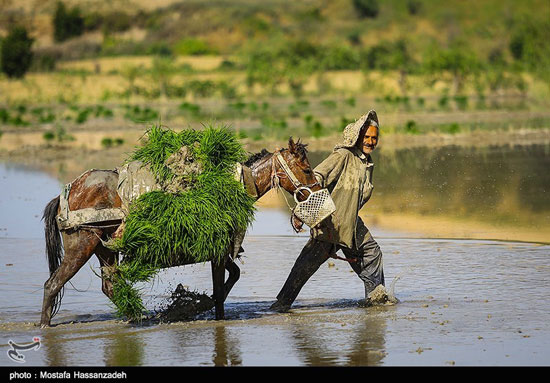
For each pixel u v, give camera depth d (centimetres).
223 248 2850
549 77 15150
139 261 2856
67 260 2883
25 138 9881
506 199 5359
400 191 5756
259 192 2984
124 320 3062
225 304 3281
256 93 17088
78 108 13862
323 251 3162
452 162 7112
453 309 3095
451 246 4159
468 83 16625
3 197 5859
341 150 3112
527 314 3005
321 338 2756
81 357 2588
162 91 15812
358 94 16312
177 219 2794
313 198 2944
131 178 2880
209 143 2908
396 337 2753
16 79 19375
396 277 3525
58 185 6369
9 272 3791
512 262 3812
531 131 9456
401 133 9444
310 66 17138
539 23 16962
